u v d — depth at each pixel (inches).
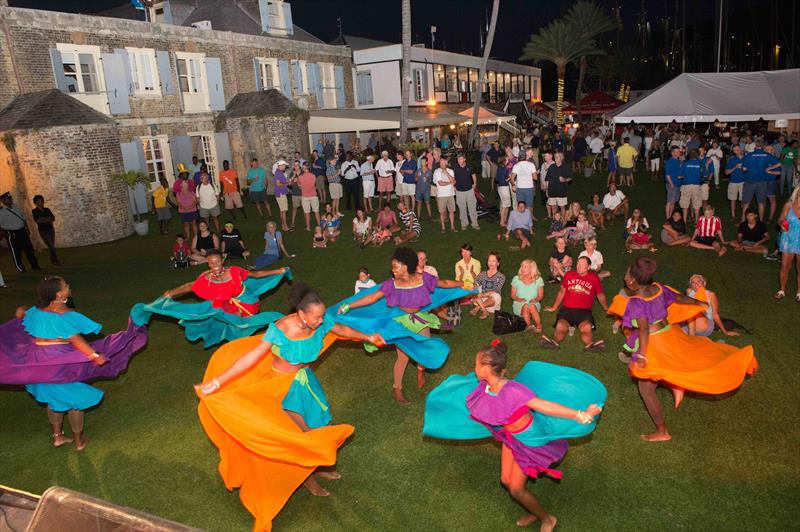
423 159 634.8
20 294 445.7
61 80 710.5
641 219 484.4
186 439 241.1
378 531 185.0
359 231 538.6
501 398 168.1
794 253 339.3
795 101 745.6
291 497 203.3
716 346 224.5
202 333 324.8
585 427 171.8
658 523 181.6
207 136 912.9
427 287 247.3
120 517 133.6
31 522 141.9
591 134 1107.9
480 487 203.3
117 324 374.0
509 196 567.5
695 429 228.2
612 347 304.0
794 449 211.9
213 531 187.9
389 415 252.5
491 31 1150.3
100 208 636.7
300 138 918.4
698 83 792.9
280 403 192.5
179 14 1090.1
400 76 1371.8
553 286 403.2
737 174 546.3
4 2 663.1
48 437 249.1
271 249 498.9
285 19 1135.0
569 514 187.5
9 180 616.1
